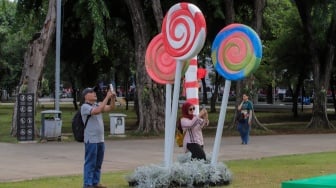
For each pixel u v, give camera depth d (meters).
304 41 32.69
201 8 26.41
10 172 11.52
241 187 9.32
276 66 36.09
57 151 16.08
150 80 23.81
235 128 25.59
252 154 15.70
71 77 40.09
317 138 22.14
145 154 15.45
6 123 32.03
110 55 32.69
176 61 9.54
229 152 16.25
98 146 9.04
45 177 10.69
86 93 9.17
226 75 9.75
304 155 15.30
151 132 23.38
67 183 9.78
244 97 19.36
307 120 38.12
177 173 9.11
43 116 19.92
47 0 24.14
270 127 30.22
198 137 10.12
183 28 9.23
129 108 58.91
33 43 21.47
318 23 28.25
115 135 22.31
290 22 33.69
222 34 9.85
